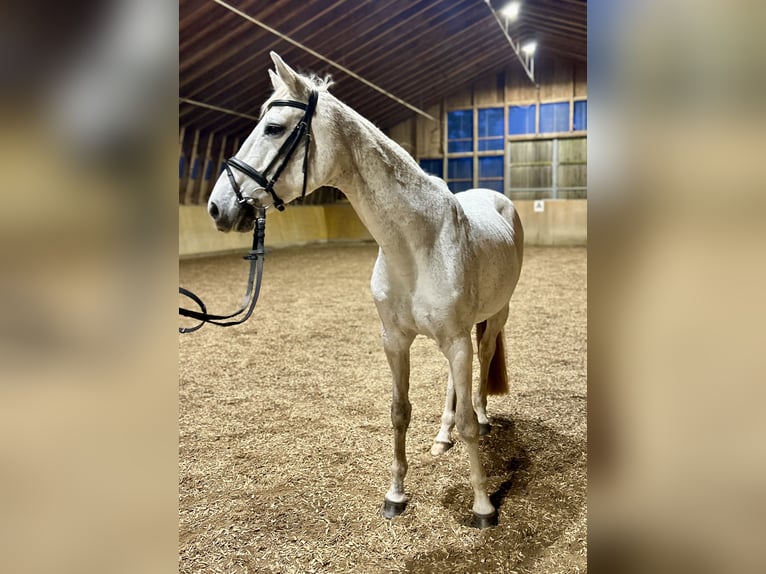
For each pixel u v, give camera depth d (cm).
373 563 185
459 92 1625
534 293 705
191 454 273
